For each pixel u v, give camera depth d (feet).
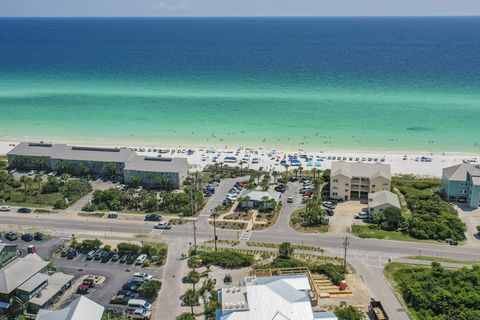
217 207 559.79
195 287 398.21
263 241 479.41
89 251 459.32
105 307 372.99
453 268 422.41
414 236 484.74
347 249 460.55
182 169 623.77
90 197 592.19
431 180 640.99
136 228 511.81
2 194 598.75
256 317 318.86
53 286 390.63
